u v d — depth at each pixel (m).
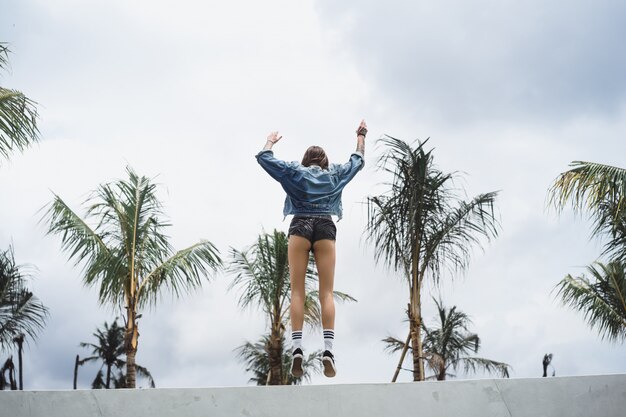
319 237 4.82
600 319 14.19
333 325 4.66
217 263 13.48
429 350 23.92
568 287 14.59
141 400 3.92
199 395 3.96
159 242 13.16
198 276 13.24
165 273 13.01
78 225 12.77
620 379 4.16
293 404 3.99
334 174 5.04
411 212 11.02
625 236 11.55
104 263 12.58
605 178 9.98
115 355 41.41
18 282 16.16
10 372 20.95
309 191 4.88
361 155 5.24
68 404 3.86
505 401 4.09
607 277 14.20
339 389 4.04
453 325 24.25
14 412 3.79
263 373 25.97
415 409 4.04
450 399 4.07
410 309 11.38
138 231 12.92
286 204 4.99
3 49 8.62
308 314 15.06
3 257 15.94
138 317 12.89
